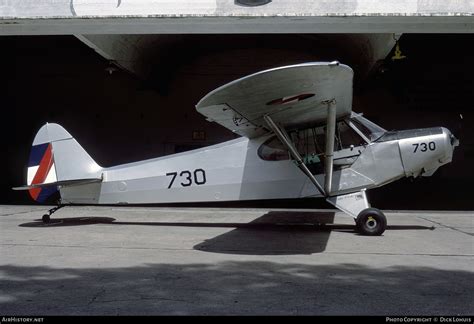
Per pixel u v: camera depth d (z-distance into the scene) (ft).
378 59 46.55
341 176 25.81
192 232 26.43
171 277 15.47
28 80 62.39
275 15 35.19
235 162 27.61
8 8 36.50
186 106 62.23
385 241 22.88
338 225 29.43
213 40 58.70
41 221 31.24
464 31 35.58
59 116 62.44
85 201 29.76
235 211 39.37
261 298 13.10
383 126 60.54
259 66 62.18
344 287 14.21
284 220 32.37
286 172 26.81
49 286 14.34
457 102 59.67
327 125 22.85
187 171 28.25
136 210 39.88
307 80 18.43
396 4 34.63
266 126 25.29
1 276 15.60
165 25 36.86
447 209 42.60
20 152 62.44
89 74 62.23
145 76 55.47
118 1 36.09
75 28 37.27
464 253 19.63
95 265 17.30
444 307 12.27
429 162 25.58
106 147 62.18
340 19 35.19
